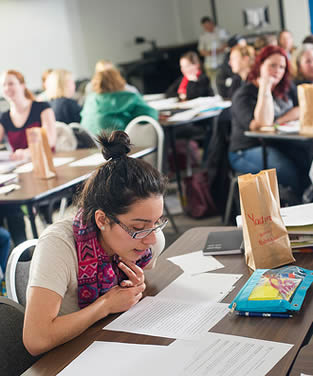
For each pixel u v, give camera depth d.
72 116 4.73
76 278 1.47
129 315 1.43
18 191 2.90
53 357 1.30
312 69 4.32
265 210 1.57
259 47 5.59
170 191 5.26
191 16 10.72
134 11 9.88
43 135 3.06
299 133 3.41
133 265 1.54
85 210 1.45
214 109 4.92
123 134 1.43
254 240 1.58
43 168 3.06
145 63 9.25
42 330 1.34
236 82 5.45
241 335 1.24
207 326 1.31
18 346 1.44
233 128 3.93
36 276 1.41
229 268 1.63
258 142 3.84
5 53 8.03
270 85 3.70
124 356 1.24
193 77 6.07
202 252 1.78
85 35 9.04
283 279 1.42
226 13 10.21
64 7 8.70
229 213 3.85
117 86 4.47
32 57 8.32
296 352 1.14
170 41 10.62
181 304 1.45
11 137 4.13
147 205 1.37
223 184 4.12
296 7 9.20
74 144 4.00
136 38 9.87
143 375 1.15
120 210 1.38
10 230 3.53
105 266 1.48
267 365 1.11
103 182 1.40
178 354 1.20
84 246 1.46
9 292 1.62
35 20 8.34
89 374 1.19
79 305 1.49
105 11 9.34
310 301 1.34
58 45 8.64
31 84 8.32
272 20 9.57
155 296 1.52
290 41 6.35
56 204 3.70
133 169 1.38
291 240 1.66
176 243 1.90
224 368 1.12
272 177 1.63
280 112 3.93
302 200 3.77
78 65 8.95
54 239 1.46
